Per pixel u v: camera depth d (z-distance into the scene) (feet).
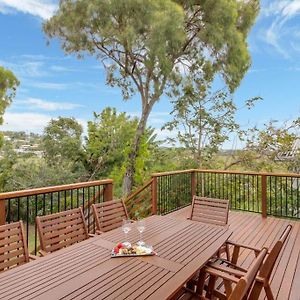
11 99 42.98
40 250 7.95
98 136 45.37
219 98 32.89
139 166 34.01
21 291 5.02
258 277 5.76
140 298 4.79
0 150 42.01
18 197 9.47
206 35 30.73
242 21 33.24
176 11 27.89
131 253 6.64
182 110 33.17
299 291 9.11
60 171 42.47
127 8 27.71
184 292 7.06
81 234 9.11
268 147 31.50
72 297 4.83
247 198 23.04
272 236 14.94
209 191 23.18
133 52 30.91
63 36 32.60
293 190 21.89
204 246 7.35
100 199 13.94
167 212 19.97
